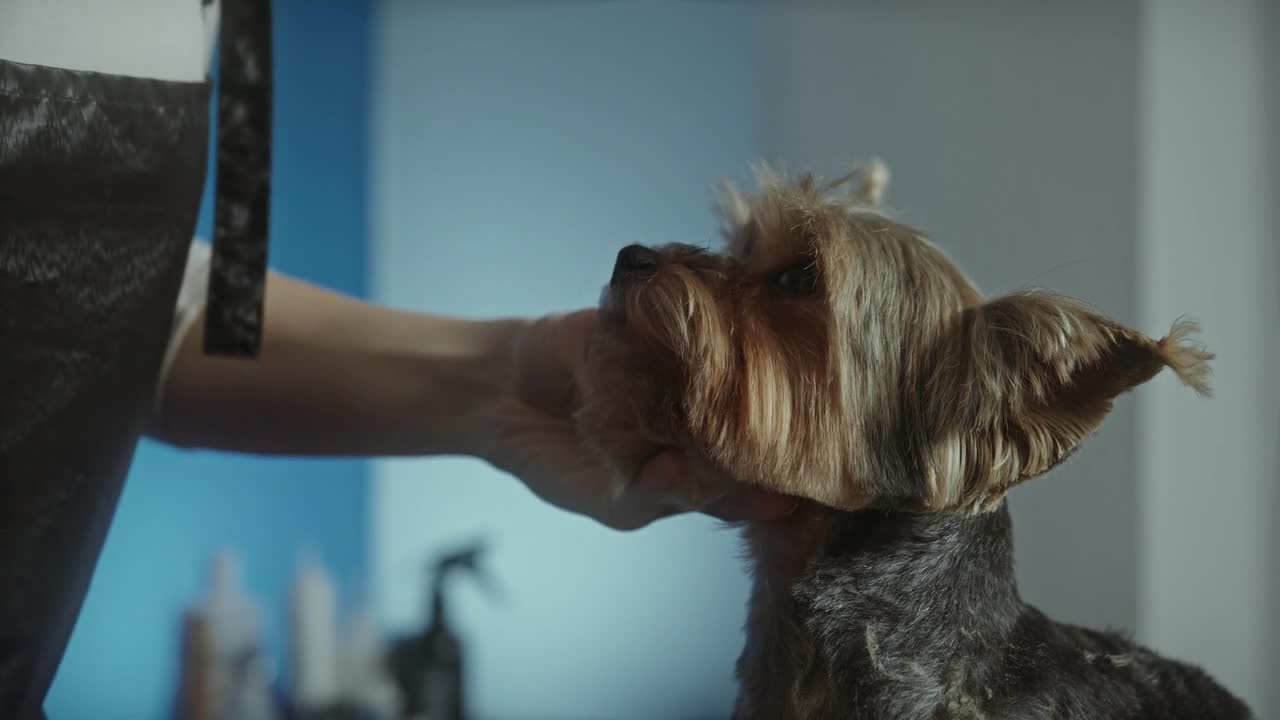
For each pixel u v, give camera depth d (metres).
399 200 3.37
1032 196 2.97
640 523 1.71
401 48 3.37
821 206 1.71
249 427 1.74
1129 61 2.88
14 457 1.18
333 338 1.77
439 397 1.77
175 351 1.68
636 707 3.31
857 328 1.57
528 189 3.37
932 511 1.54
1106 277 2.88
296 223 3.33
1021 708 1.47
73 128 1.18
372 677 2.99
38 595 1.23
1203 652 2.81
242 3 1.27
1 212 1.14
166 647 3.23
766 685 1.61
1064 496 2.88
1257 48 2.85
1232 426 2.82
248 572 3.31
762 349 1.53
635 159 3.36
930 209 3.09
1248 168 2.84
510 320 1.86
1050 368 1.42
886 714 1.47
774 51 3.31
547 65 3.37
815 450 1.52
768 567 1.65
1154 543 2.83
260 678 3.00
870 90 3.20
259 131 1.29
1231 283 2.83
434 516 3.38
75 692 3.17
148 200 1.26
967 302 1.62
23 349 1.17
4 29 1.19
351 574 3.35
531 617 3.33
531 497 3.37
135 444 1.34
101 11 1.26
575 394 1.78
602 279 3.34
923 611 1.52
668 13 3.35
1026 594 2.88
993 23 3.06
